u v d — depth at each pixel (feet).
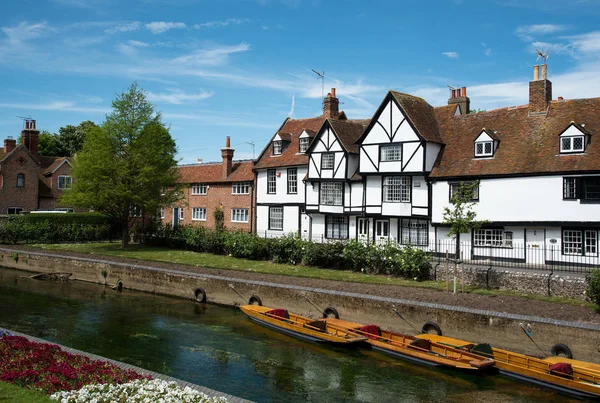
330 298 60.18
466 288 61.11
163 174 106.32
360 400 38.93
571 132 71.20
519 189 74.33
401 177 86.22
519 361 43.47
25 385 30.32
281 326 56.65
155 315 65.36
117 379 31.30
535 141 76.43
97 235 127.34
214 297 72.23
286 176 106.22
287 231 105.81
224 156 122.11
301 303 62.64
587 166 68.03
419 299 55.72
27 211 138.82
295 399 38.93
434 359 45.06
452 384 42.19
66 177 148.77
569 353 44.65
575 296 54.65
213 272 76.84
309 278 69.41
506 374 43.16
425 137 82.74
